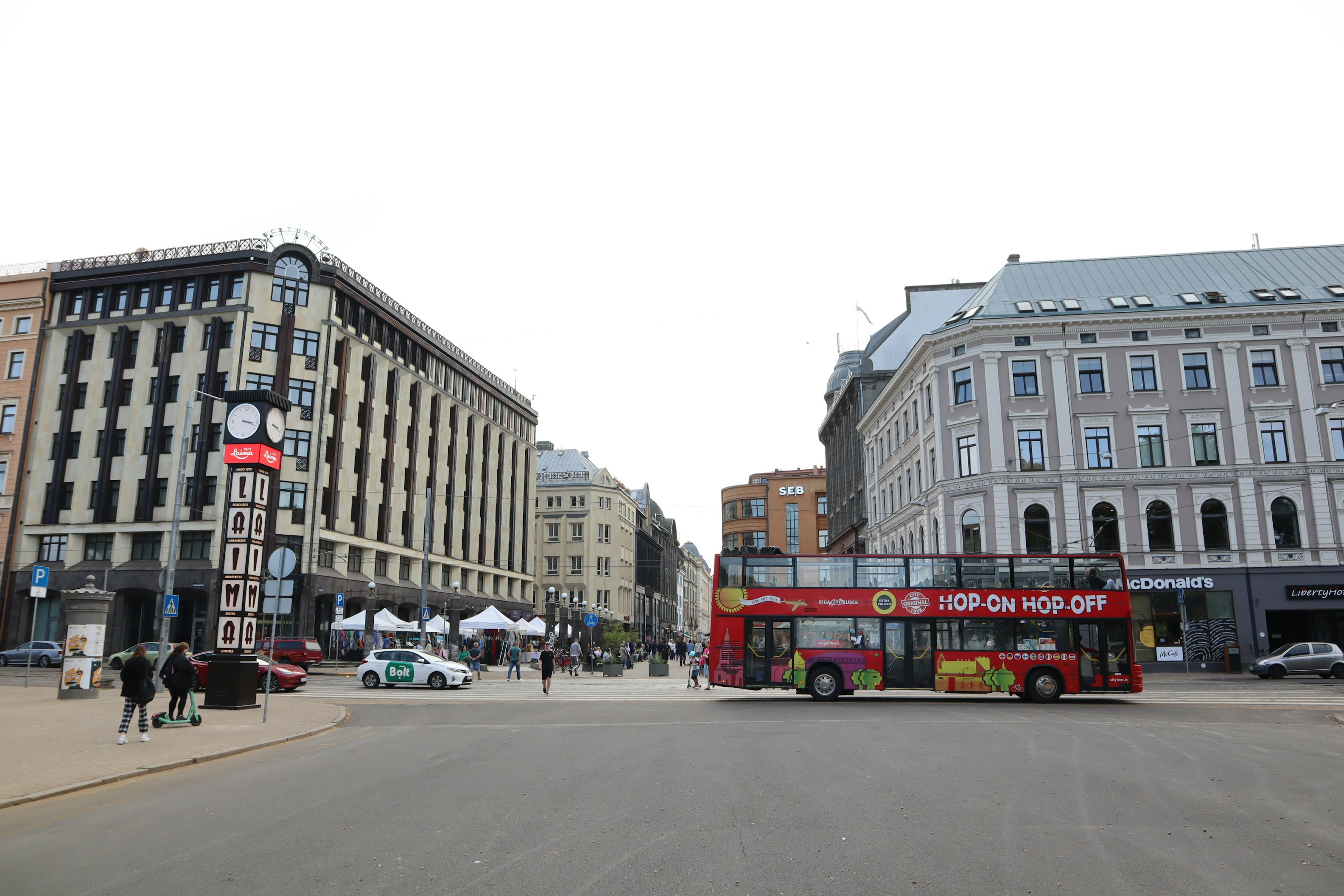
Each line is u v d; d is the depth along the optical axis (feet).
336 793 33.76
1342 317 134.72
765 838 25.76
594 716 69.56
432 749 47.73
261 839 26.08
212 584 153.17
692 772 38.45
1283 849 24.53
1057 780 35.81
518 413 258.37
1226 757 42.88
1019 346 137.08
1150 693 92.48
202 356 164.25
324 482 165.89
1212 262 151.33
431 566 202.49
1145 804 30.94
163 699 82.33
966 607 82.23
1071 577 82.43
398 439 190.80
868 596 83.35
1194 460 132.98
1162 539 131.95
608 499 320.70
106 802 32.96
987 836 25.90
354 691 103.81
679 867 22.61
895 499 174.50
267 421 74.33
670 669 195.11
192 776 39.40
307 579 156.87
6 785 35.35
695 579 588.50
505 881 21.39
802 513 407.64
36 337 174.81
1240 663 127.85
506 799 32.12
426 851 24.32
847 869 22.36
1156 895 20.31
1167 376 135.33
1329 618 131.64
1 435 173.06
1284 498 131.64
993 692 80.53
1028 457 134.10
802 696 93.45
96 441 168.66
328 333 168.25
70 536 165.37
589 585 306.55
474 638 177.99
